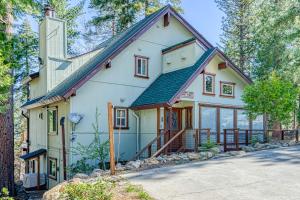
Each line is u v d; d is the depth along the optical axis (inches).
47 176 733.3
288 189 297.9
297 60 898.1
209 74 698.8
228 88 735.7
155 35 756.6
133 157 628.4
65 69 782.5
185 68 687.1
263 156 476.1
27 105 824.3
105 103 659.4
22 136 1213.7
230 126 725.3
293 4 830.5
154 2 1163.9
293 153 487.8
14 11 549.0
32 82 883.4
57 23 784.9
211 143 582.9
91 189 290.7
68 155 625.3
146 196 287.4
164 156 521.0
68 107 629.9
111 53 658.2
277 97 602.2
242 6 1295.5
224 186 318.3
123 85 690.2
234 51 1353.3
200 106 676.1
